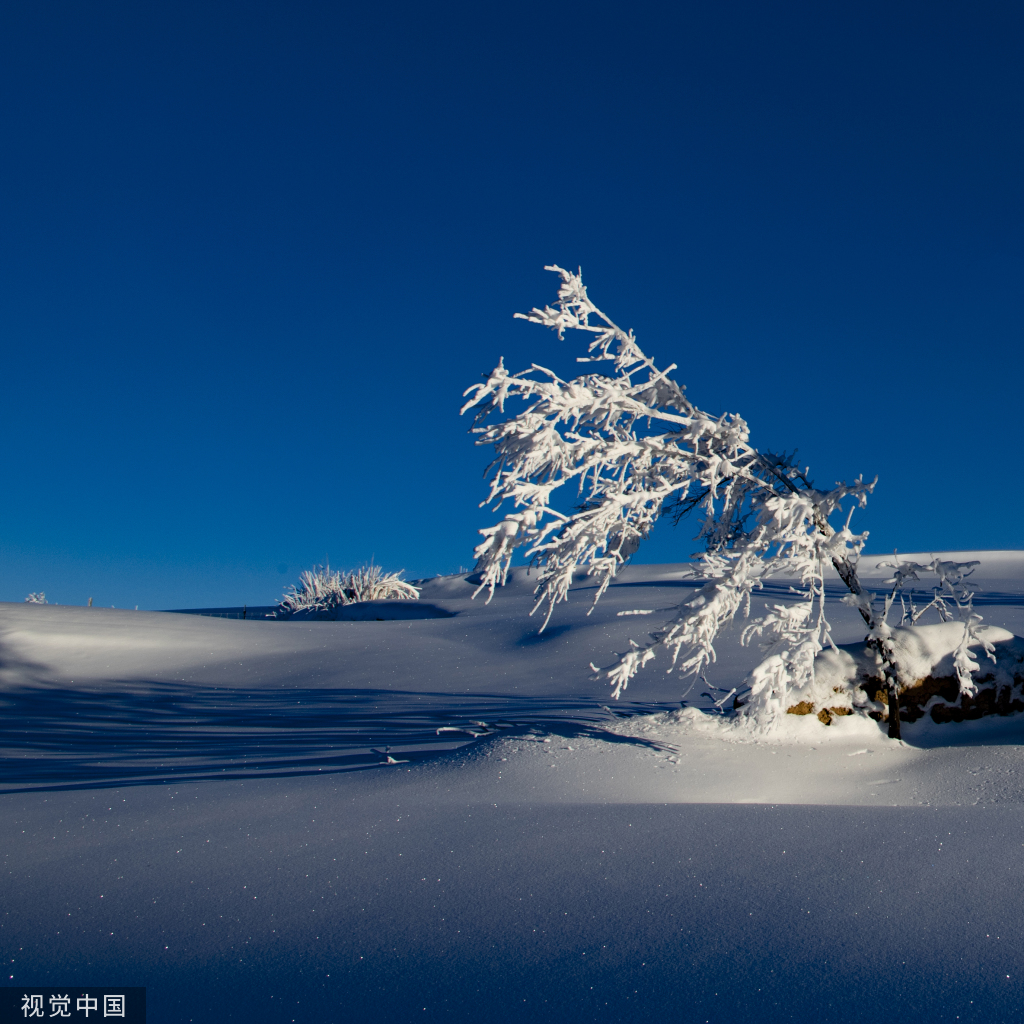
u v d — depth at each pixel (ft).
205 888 13.79
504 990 9.78
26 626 74.84
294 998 9.70
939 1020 8.70
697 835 16.37
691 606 26.18
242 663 69.41
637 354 28.58
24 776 28.27
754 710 25.72
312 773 25.07
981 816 17.67
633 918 11.99
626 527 28.02
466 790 20.92
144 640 74.23
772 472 30.07
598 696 48.01
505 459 26.16
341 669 65.00
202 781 23.76
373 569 138.51
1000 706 29.94
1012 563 118.21
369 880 13.99
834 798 22.48
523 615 87.20
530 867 14.49
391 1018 9.14
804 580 27.91
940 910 11.96
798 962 10.30
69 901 13.34
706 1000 9.37
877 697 29.32
